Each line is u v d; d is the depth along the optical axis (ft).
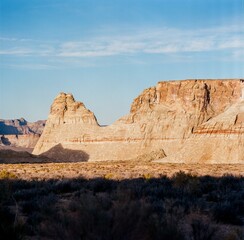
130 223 43.55
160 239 45.11
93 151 507.71
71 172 217.56
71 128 541.75
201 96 496.23
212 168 257.75
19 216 65.10
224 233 55.72
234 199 82.89
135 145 495.00
